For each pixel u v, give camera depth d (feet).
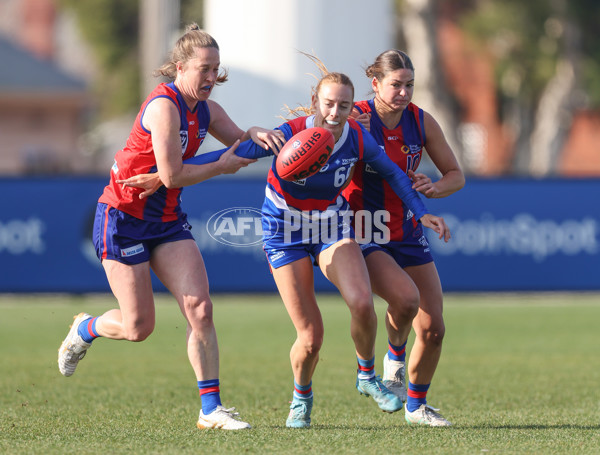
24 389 76.95
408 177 60.18
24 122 423.23
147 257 58.54
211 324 57.93
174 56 56.44
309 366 58.23
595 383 80.23
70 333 63.41
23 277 145.69
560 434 56.03
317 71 155.94
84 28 383.86
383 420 62.95
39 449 50.90
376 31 157.17
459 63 360.89
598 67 315.17
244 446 51.24
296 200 57.36
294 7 154.30
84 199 146.10
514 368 89.10
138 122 56.90
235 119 158.40
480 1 318.86
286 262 57.72
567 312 137.49
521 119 335.88
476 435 55.47
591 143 369.71
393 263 59.77
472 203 146.72
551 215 147.02
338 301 152.25
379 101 61.41
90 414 65.05
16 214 145.89
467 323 125.18
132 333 58.90
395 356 63.21
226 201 143.64
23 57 431.84
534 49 309.42
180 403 70.28
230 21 157.48
